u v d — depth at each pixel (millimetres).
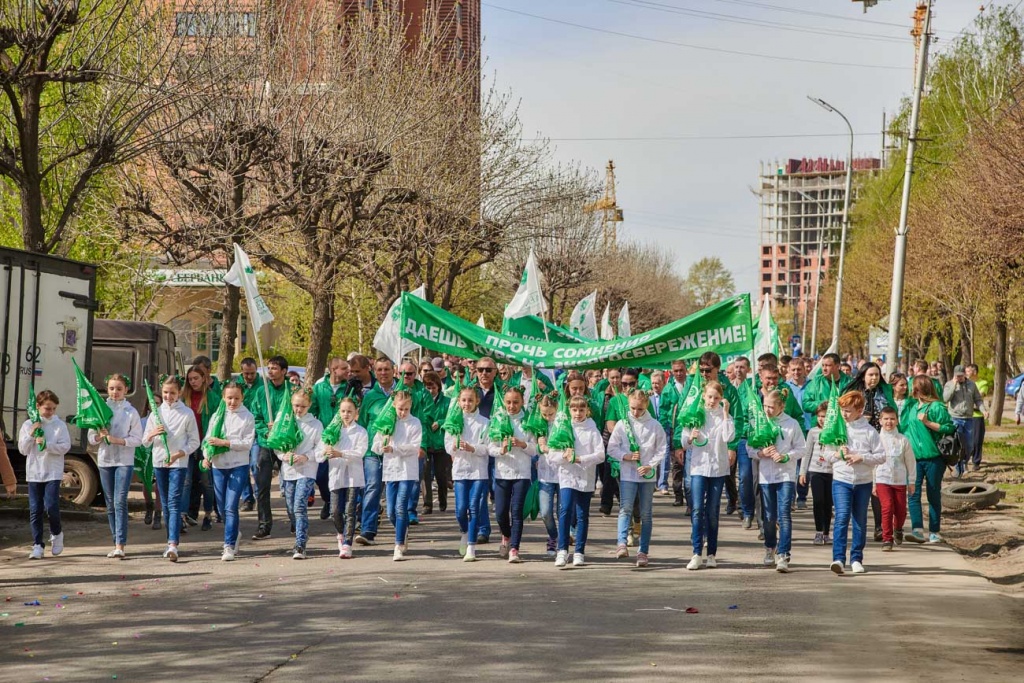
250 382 14680
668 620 8773
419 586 10258
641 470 11438
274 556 12156
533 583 10438
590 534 14102
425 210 27219
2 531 14117
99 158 17203
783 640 8086
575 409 11438
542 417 11609
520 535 11766
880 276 48281
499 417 11586
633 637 8148
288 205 21500
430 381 15273
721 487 11469
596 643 7941
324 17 25359
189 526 14633
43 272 14719
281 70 23422
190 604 9391
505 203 30422
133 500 17281
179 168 21031
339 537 12109
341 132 23328
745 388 12945
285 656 7523
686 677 7000
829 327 84375
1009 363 56938
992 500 17094
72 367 15344
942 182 33375
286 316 48656
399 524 11867
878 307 53344
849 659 7504
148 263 28938
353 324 47781
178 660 7414
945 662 7445
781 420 11312
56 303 14992
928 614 9070
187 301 42719
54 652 7660
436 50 28719
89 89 20250
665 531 14344
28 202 16484
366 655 7547
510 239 30875
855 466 11117
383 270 28953
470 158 29094
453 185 28141
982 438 22703
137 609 9172
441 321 15469
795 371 15484
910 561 11953
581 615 8953
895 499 12867
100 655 7566
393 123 24578
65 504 15680
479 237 29703
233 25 20891
